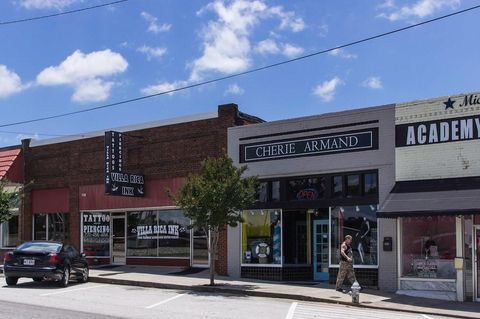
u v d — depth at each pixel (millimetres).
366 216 18297
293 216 20766
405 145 17594
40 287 17719
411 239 17312
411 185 17188
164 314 12188
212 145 22359
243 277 20984
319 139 19516
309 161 19656
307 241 20781
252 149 21141
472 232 16250
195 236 23234
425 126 17281
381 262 17672
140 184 24062
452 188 16219
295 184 20281
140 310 12812
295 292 16656
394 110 17922
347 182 18906
